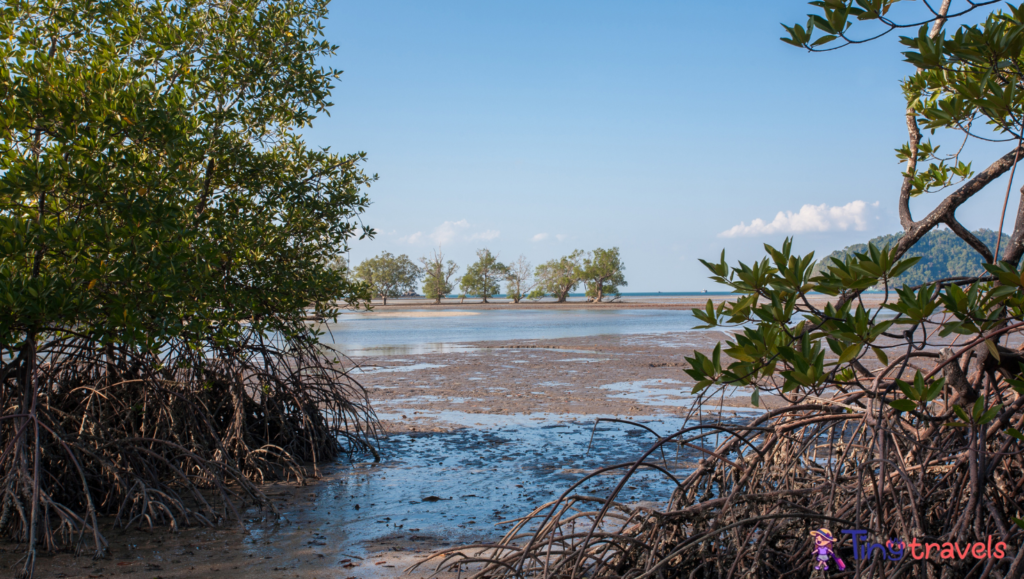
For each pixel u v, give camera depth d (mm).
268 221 9328
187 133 7598
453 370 20234
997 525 3094
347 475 8781
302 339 9805
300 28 9656
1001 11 2717
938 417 3182
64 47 7992
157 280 6051
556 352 26266
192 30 8445
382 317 64438
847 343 2840
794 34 2877
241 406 8789
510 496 7625
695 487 4066
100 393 7258
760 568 3613
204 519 6664
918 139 4652
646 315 67562
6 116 5887
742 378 2992
